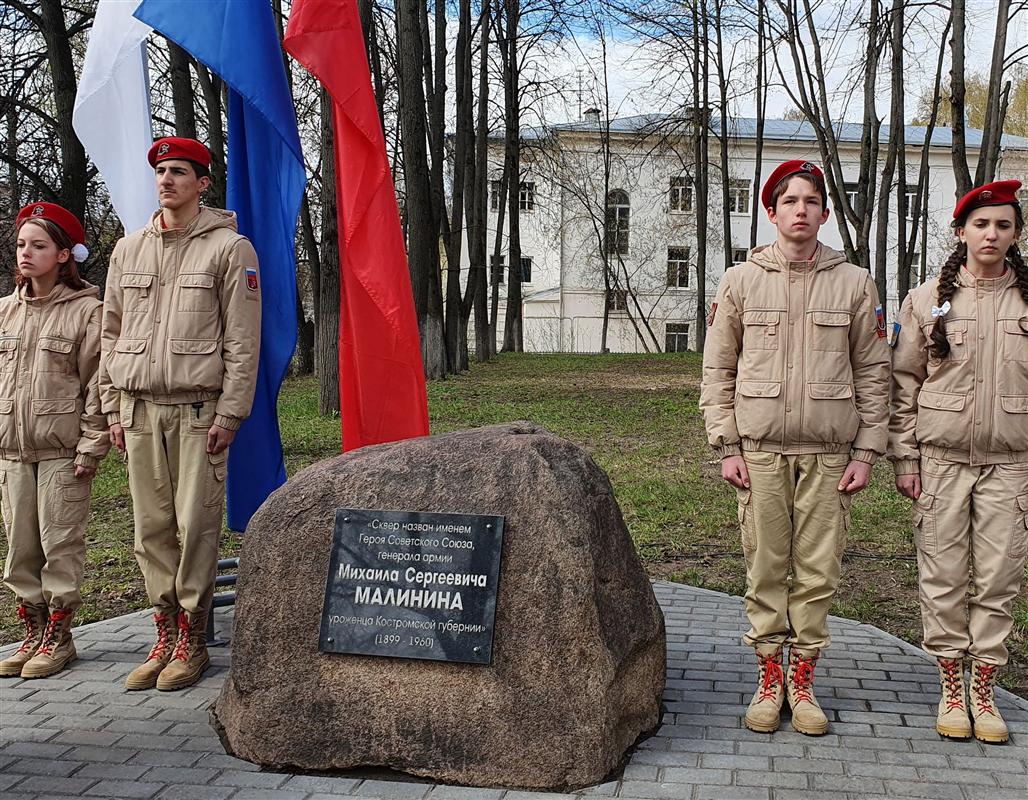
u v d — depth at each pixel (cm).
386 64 2031
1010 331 363
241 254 420
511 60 2509
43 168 1334
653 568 629
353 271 464
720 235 4006
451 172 2734
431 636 338
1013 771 334
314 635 346
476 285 2634
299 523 356
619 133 3888
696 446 1105
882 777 329
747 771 334
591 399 1617
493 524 343
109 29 463
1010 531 363
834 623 507
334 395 1330
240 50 443
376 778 332
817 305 366
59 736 365
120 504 818
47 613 452
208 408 417
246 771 335
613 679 332
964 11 1123
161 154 420
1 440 433
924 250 2156
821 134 1443
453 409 1460
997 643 365
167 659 429
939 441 370
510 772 324
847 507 372
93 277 1522
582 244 4009
